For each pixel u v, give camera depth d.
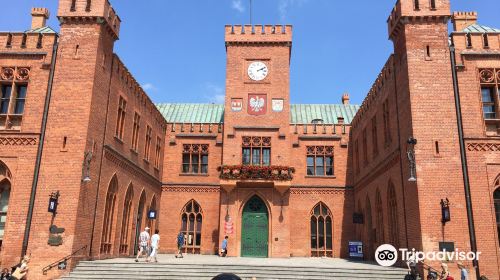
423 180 21.69
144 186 33.03
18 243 21.61
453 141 22.19
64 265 21.00
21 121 23.69
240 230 34.44
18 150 22.91
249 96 36.78
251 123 36.28
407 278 19.86
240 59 37.41
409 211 22.56
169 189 38.47
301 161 39.06
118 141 27.30
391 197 26.47
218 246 36.91
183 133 39.66
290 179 34.09
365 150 34.59
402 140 23.92
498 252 20.77
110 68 25.97
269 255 33.72
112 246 26.34
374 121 31.20
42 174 22.39
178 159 39.09
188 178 38.59
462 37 23.64
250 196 35.00
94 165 23.64
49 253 21.28
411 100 22.73
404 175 23.42
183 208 38.06
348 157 39.09
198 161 39.22
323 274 22.84
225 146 35.91
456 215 21.19
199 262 24.84
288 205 34.62
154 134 36.19
